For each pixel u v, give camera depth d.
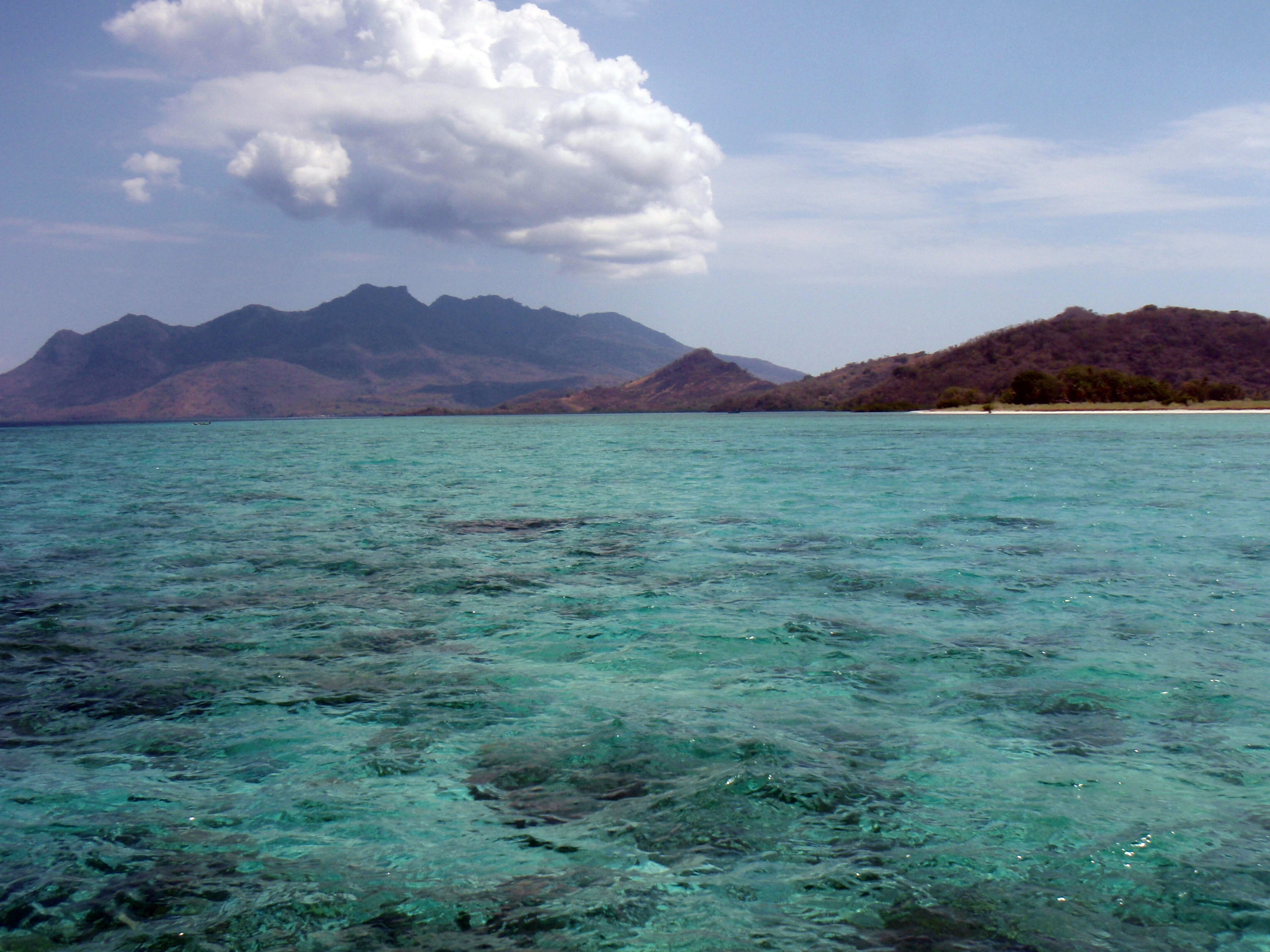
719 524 21.06
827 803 6.16
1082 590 13.39
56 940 4.58
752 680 9.03
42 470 45.88
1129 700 8.35
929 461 45.44
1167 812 6.02
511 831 5.80
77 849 5.56
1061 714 8.00
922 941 4.55
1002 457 47.94
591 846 5.59
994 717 7.91
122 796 6.35
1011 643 10.38
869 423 144.62
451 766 6.86
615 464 46.38
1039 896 4.99
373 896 5.01
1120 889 5.05
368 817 6.01
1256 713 7.99
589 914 4.82
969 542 18.06
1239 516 22.02
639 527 20.89
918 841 5.63
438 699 8.49
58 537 19.69
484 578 14.63
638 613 12.02
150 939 4.58
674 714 8.02
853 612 11.99
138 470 45.31
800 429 120.19
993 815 5.98
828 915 4.80
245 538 19.30
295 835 5.75
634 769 6.77
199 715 8.07
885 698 8.47
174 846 5.59
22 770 6.82
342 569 15.54
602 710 8.16
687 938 4.58
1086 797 6.26
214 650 10.29
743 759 6.94
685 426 147.25
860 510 23.81
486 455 58.78
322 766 6.87
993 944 4.53
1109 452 52.75
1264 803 6.14
